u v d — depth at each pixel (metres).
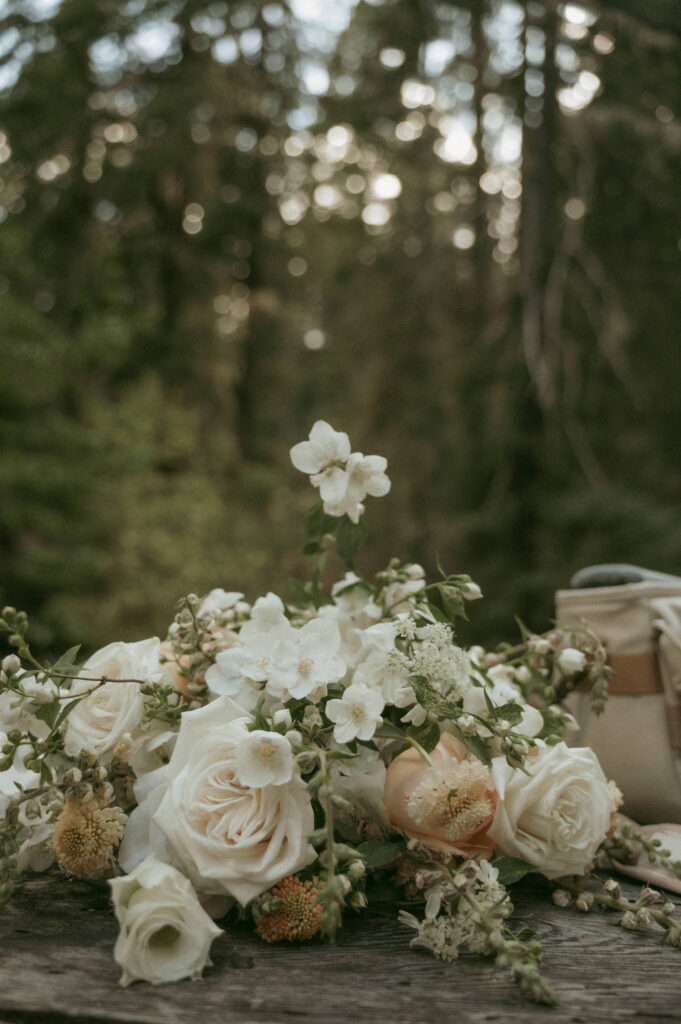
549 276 6.86
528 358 6.70
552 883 1.37
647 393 7.02
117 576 8.30
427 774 1.18
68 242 9.20
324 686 1.20
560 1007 0.95
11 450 7.15
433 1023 0.91
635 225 6.93
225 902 1.15
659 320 7.03
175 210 10.23
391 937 1.16
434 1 7.33
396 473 7.86
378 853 1.15
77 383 7.98
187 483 9.05
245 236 10.48
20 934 1.15
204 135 10.20
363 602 1.51
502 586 6.54
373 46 7.88
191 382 10.11
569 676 1.55
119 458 7.74
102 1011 0.92
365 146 9.68
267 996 0.97
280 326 11.23
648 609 1.70
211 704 1.18
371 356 8.56
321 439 1.43
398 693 1.22
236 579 8.94
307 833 1.08
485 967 1.06
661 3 6.05
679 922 1.16
